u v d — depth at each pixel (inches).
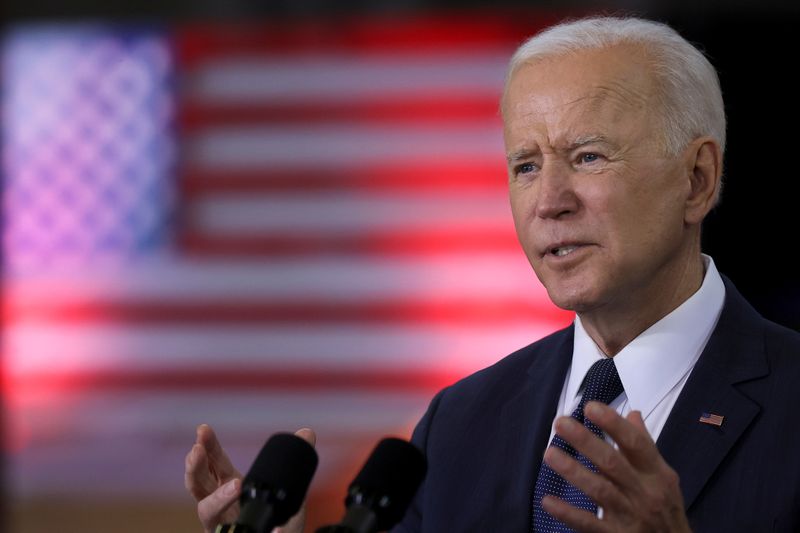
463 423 196.1
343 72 709.9
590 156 171.3
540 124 173.6
